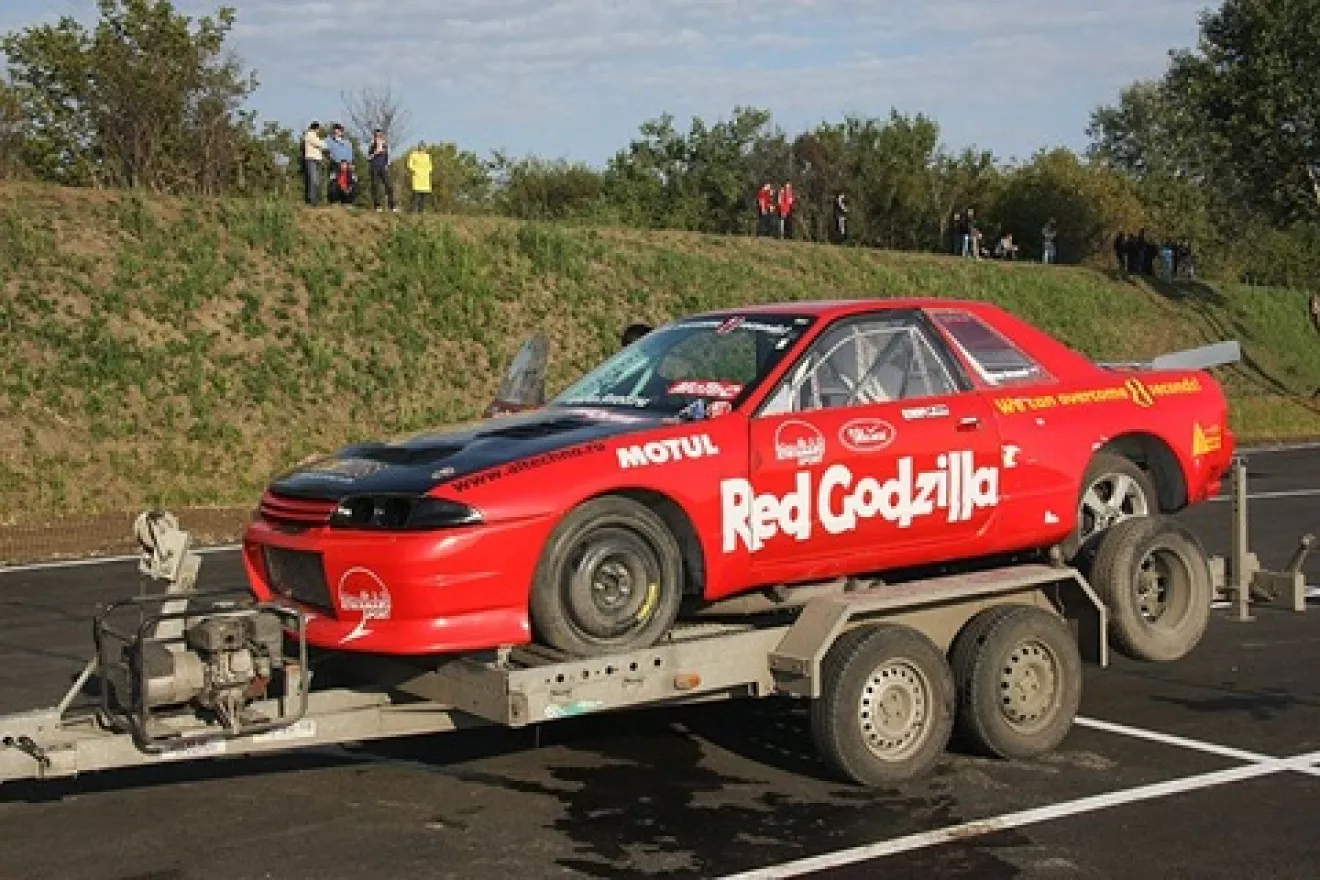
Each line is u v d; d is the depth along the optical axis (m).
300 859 5.71
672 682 6.21
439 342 23.33
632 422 6.53
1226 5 35.09
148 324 20.44
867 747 6.49
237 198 23.88
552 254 26.69
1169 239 50.25
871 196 49.19
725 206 48.22
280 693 6.04
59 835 6.02
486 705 5.89
